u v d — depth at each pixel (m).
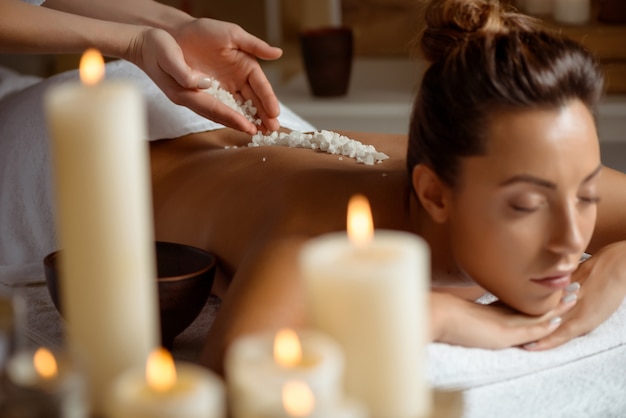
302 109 3.07
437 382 1.20
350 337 0.73
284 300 1.14
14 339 0.84
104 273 0.77
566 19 3.06
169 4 3.60
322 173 1.40
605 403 1.31
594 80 1.17
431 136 1.22
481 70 1.16
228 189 1.50
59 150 0.74
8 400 0.75
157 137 1.68
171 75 1.57
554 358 1.28
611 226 1.58
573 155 1.14
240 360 0.71
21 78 2.39
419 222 1.34
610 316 1.39
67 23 1.59
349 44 3.14
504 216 1.16
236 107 1.69
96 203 0.76
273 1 3.72
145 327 0.80
